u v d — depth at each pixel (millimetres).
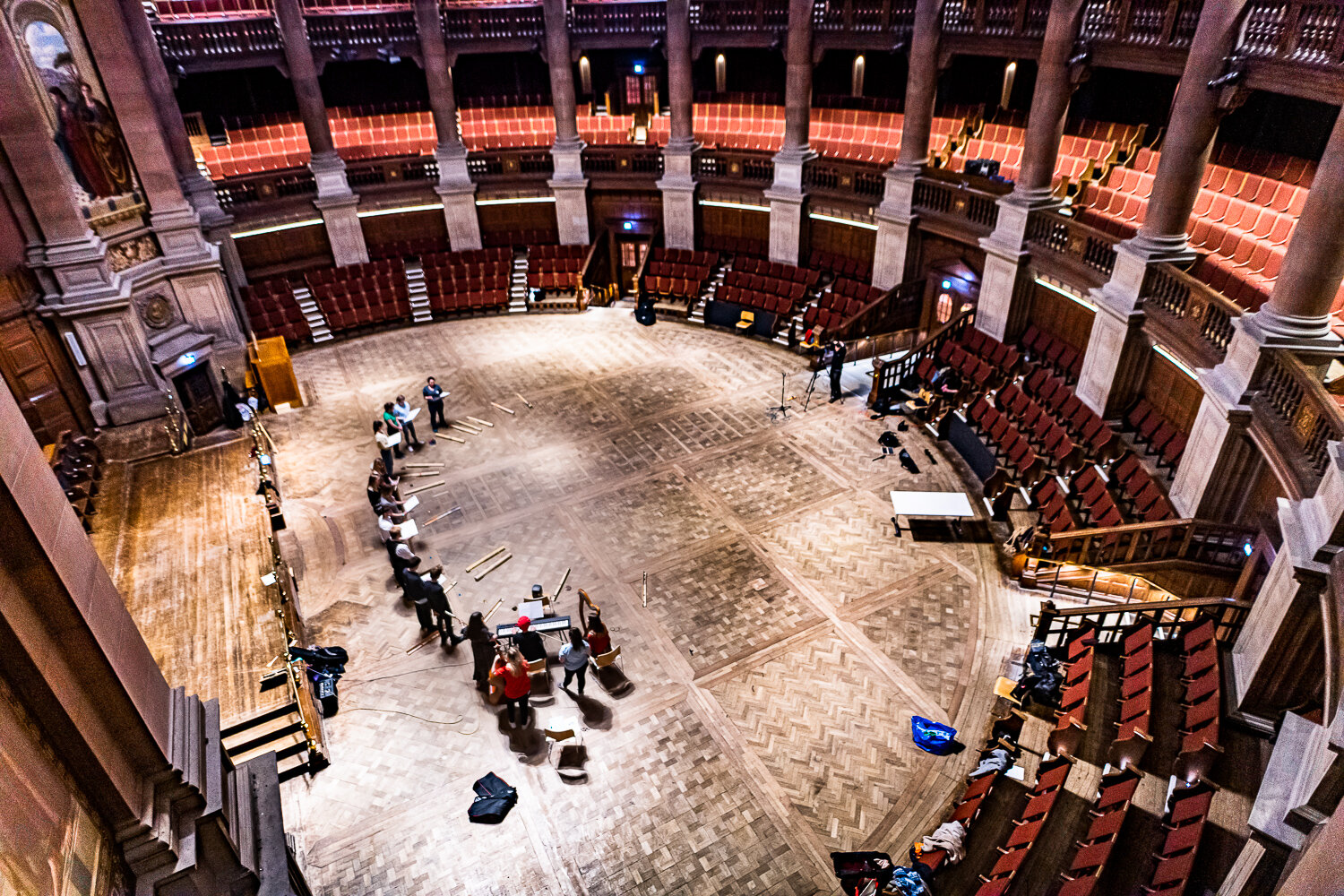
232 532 15086
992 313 19734
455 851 10094
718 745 11328
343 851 10117
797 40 22125
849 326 21625
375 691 12391
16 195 15938
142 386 18266
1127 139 18797
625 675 12484
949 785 10680
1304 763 7469
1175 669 11531
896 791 10641
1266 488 12422
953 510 14703
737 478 17156
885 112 24891
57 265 16484
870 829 10188
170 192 18672
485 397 20750
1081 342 17906
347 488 17078
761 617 13477
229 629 12789
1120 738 10234
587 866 9891
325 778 11078
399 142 28516
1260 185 15227
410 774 11102
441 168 26234
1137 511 14547
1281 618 9906
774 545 15148
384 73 28375
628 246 28172
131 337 17750
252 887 7270
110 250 17703
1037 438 17016
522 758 11258
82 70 16625
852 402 20000
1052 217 17469
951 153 22266
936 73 20219
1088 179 18828
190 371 19219
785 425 19078
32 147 15641
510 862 9961
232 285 23344
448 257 26688
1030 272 18688
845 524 15656
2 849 4559
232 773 7879
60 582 5703
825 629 13203
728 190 25344
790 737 11414
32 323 16609
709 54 27766
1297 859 6672
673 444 18453
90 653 6012
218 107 26594
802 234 24719
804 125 23438
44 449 16562
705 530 15602
